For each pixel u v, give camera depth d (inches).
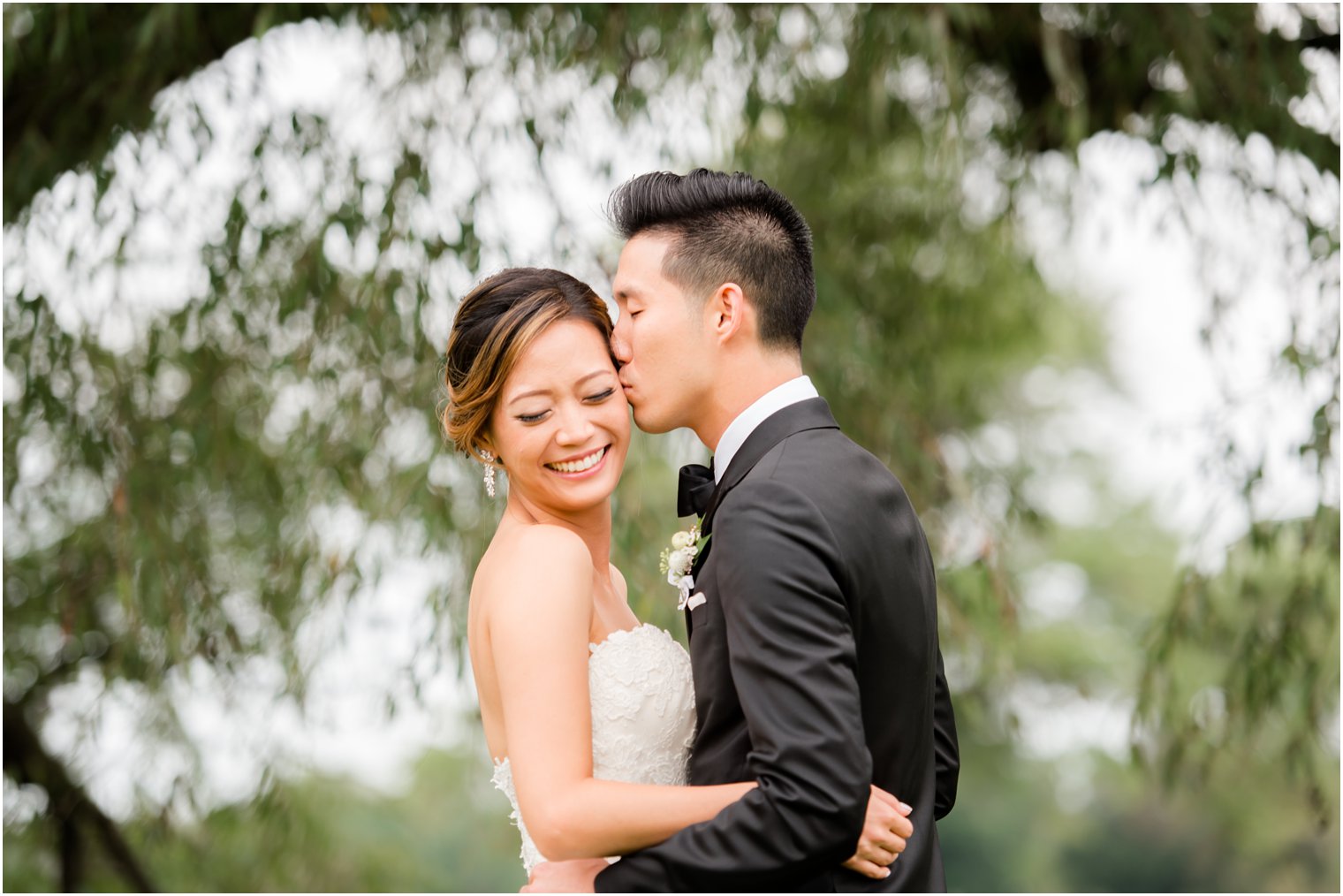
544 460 77.4
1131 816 756.0
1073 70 169.6
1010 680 163.5
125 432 159.2
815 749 61.9
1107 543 677.3
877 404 171.2
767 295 75.9
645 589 137.3
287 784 188.2
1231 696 165.3
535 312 76.9
